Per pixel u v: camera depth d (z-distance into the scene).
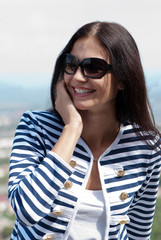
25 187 1.53
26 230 1.73
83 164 1.76
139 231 2.05
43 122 1.77
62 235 1.71
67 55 1.70
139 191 1.94
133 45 1.74
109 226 1.75
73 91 1.73
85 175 1.75
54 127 1.78
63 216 1.70
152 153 1.88
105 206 1.73
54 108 1.83
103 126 1.82
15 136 1.75
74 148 1.70
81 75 1.67
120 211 1.76
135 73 1.75
